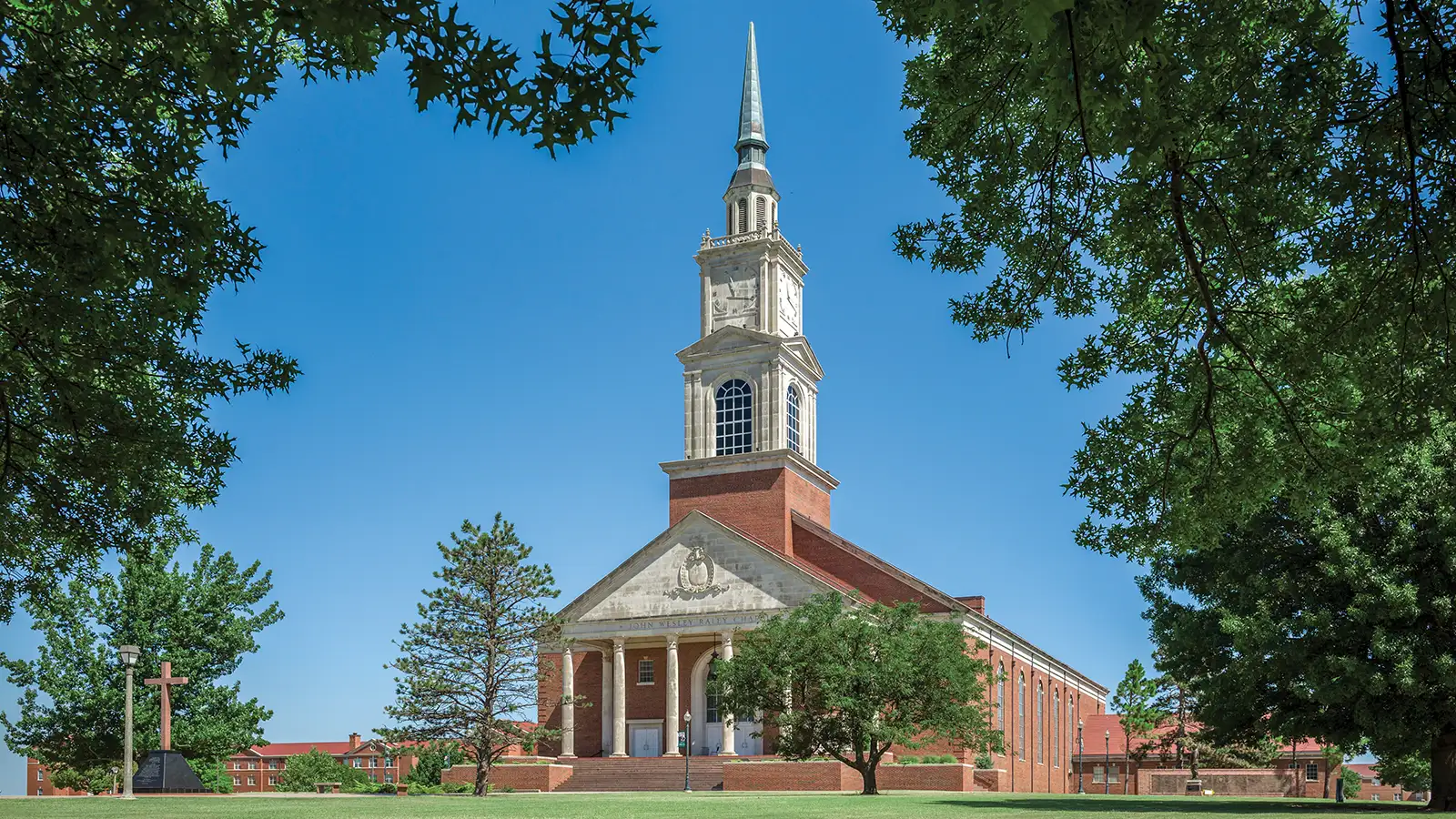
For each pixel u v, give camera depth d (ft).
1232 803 145.59
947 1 28.19
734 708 177.58
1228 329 55.62
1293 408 58.90
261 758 591.37
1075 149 50.78
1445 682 104.37
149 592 209.97
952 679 168.96
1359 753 131.95
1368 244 44.27
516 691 189.37
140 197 44.01
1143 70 37.14
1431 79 37.63
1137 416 63.87
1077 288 62.08
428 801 140.15
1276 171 45.75
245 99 37.76
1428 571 108.68
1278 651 113.09
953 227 62.23
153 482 57.52
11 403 51.21
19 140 41.47
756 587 241.14
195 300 46.26
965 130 52.19
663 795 168.86
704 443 271.08
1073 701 342.23
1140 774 308.19
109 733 206.39
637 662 261.03
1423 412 51.06
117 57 43.09
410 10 29.89
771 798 150.82
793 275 287.28
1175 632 133.18
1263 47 43.24
